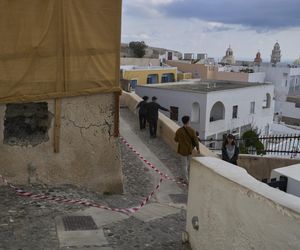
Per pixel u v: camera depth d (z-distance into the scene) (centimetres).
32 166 820
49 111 823
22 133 809
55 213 710
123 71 4553
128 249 593
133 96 2166
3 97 770
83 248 580
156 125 1530
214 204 495
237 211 441
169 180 1111
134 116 1942
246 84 4650
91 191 888
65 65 822
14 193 773
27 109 805
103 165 903
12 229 623
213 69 5962
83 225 669
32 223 655
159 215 792
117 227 682
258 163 1418
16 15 761
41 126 824
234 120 4106
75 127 857
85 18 832
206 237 519
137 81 4697
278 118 5662
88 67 849
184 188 1059
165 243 624
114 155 914
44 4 785
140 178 1104
